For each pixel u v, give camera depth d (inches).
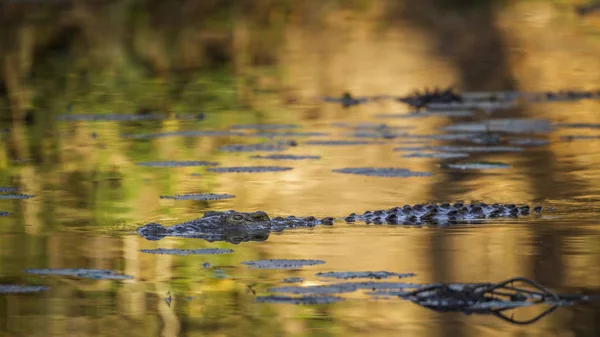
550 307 1074.7
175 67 3757.4
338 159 2066.9
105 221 1493.6
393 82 3432.6
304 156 2102.6
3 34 4365.2
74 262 1258.0
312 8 5275.6
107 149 2192.4
